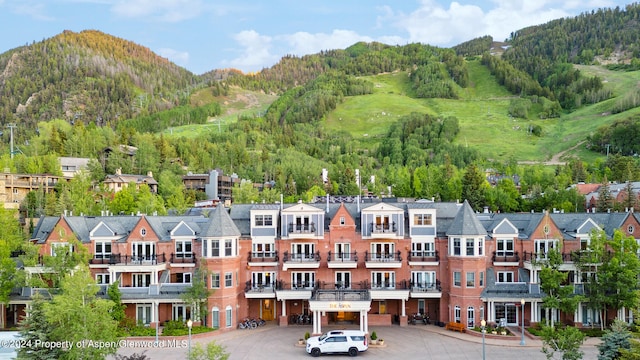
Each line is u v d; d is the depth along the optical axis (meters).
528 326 65.94
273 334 64.50
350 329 66.81
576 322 64.38
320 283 69.12
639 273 62.72
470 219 66.69
